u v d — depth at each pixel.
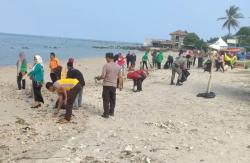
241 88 24.19
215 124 13.29
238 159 9.51
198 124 13.16
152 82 25.52
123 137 10.99
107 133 11.45
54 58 19.17
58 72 16.80
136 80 20.86
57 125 12.32
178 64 23.97
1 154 9.40
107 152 9.57
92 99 17.58
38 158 9.05
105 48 150.50
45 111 14.41
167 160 9.14
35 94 15.25
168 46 126.50
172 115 14.57
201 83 25.83
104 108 13.66
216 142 10.88
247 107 17.16
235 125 13.24
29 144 10.24
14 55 66.00
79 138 10.87
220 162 9.23
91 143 10.35
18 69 20.14
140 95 19.39
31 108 14.96
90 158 9.06
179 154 9.62
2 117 13.36
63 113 14.03
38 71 15.12
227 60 41.09
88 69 38.12
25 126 12.07
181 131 11.95
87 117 13.60
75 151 9.62
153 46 129.75
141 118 13.80
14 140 10.59
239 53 59.19
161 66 43.53
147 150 9.80
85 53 96.06
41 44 156.75
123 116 14.09
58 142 10.45
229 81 28.14
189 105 17.02
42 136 11.05
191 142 10.76
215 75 32.78
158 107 16.25
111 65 13.61
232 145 10.68
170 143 10.52
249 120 14.17
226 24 114.81
